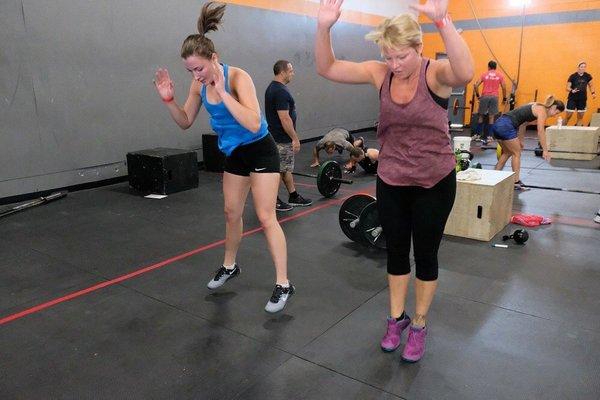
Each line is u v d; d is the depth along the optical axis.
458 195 3.44
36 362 1.99
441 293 2.58
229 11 6.88
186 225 3.92
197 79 2.04
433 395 1.74
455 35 1.39
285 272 2.38
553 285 2.68
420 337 1.95
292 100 4.16
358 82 1.80
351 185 5.37
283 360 1.98
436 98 1.60
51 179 5.12
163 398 1.75
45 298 2.59
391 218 1.83
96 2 5.24
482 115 8.82
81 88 5.25
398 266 1.93
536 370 1.89
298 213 4.24
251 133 2.18
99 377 1.88
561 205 4.41
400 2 11.20
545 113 4.73
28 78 4.80
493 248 3.28
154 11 5.85
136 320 2.34
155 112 6.07
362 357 1.99
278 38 7.88
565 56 10.16
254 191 2.28
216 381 1.84
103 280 2.82
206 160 6.40
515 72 10.77
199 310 2.43
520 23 10.48
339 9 1.64
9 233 3.74
